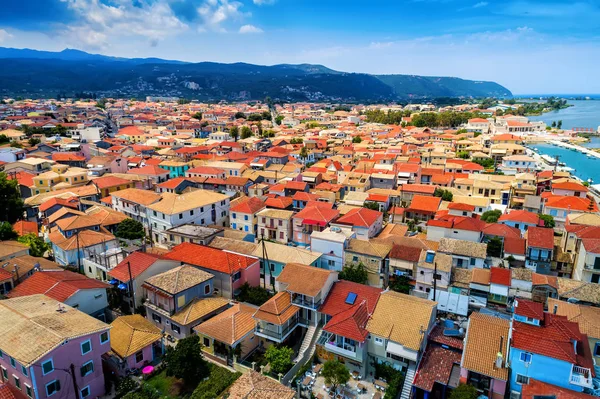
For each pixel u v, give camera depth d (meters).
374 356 43.72
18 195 83.31
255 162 130.38
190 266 55.38
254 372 38.00
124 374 40.88
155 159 133.00
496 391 37.28
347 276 57.53
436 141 188.62
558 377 35.84
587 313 45.38
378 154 142.25
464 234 73.19
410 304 45.38
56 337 35.50
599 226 67.62
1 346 35.09
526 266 66.19
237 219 83.00
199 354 41.50
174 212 74.94
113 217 77.00
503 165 139.75
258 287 55.69
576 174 143.62
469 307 54.44
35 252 64.69
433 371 40.69
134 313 51.19
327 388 41.06
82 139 164.62
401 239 67.94
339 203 96.62
